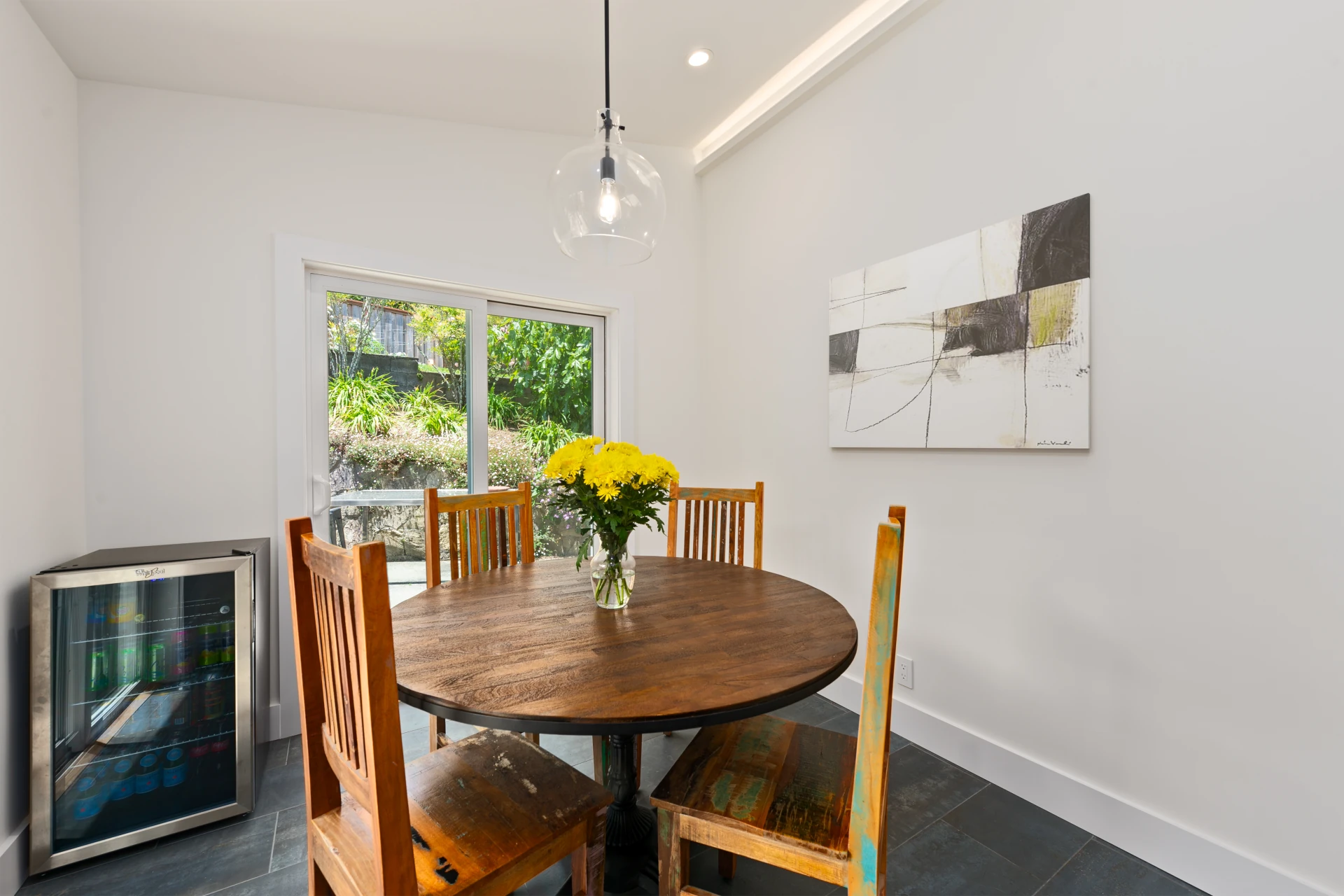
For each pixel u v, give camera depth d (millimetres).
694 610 1450
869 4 2240
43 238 1733
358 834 1013
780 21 2240
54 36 1781
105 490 1984
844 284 2451
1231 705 1418
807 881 1498
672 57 2385
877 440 2316
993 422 1910
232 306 2197
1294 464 1322
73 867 1540
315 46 2020
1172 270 1513
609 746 1674
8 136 1569
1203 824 1459
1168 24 1521
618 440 3172
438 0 1896
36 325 1678
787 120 2787
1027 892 1447
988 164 1939
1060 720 1755
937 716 2111
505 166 2789
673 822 1119
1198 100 1465
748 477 3066
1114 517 1636
